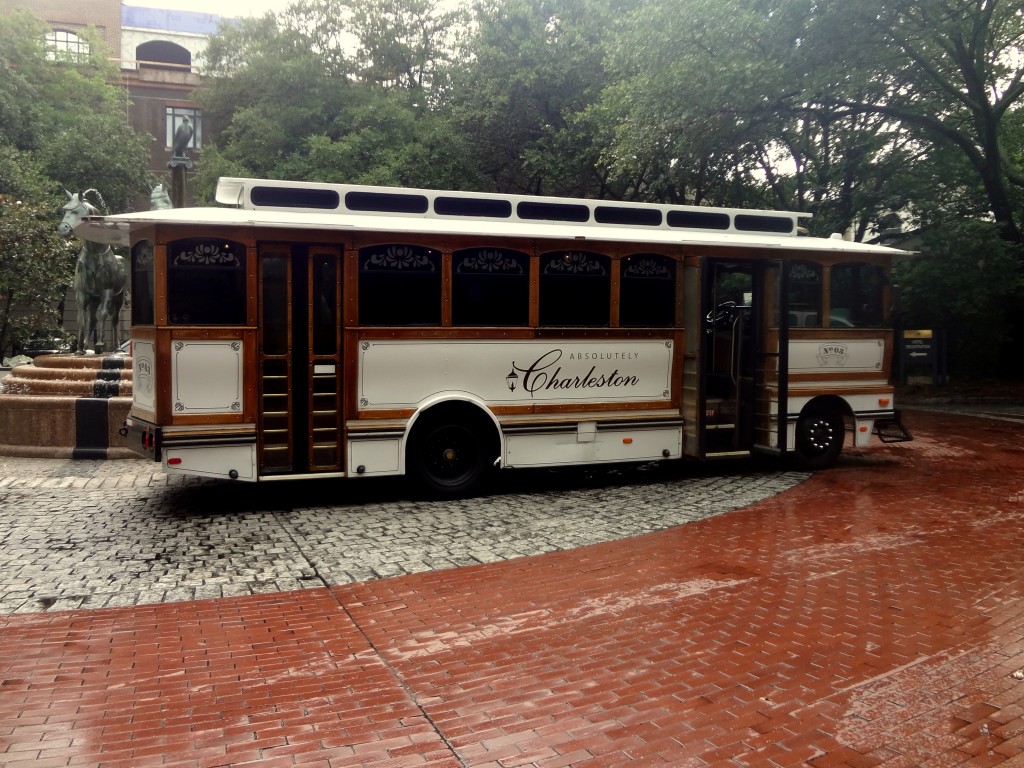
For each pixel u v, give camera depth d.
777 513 8.27
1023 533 7.37
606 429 9.51
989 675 4.36
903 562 6.47
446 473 9.06
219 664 4.57
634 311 9.60
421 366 8.66
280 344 8.23
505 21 25.23
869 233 26.44
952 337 22.91
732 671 4.46
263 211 8.56
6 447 11.27
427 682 4.34
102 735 3.75
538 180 25.55
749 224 10.73
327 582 6.06
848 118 22.25
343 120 27.98
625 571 6.31
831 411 10.91
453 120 26.06
